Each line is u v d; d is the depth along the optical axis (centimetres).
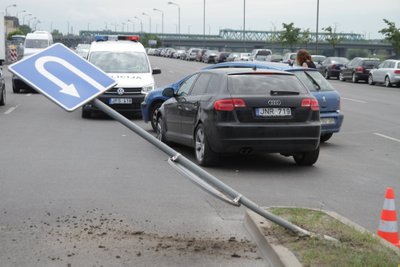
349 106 2702
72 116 2136
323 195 1002
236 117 1149
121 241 726
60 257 668
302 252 634
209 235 756
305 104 1184
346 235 698
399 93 3641
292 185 1074
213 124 1164
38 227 781
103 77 630
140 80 2111
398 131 1892
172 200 939
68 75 620
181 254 682
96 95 621
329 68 5356
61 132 1709
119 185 1038
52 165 1209
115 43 2356
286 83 1204
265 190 1027
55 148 1422
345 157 1398
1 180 1063
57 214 847
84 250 691
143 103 1789
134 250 693
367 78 4803
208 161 1206
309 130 1178
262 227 729
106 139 1587
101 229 775
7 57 6119
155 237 745
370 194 1021
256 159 1341
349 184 1097
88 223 803
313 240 674
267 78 1204
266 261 660
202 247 707
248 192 1008
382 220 713
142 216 843
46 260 658
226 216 851
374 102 2934
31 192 976
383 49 13025
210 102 1187
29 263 648
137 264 649
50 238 735
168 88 1387
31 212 855
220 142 1154
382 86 4484
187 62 9088
